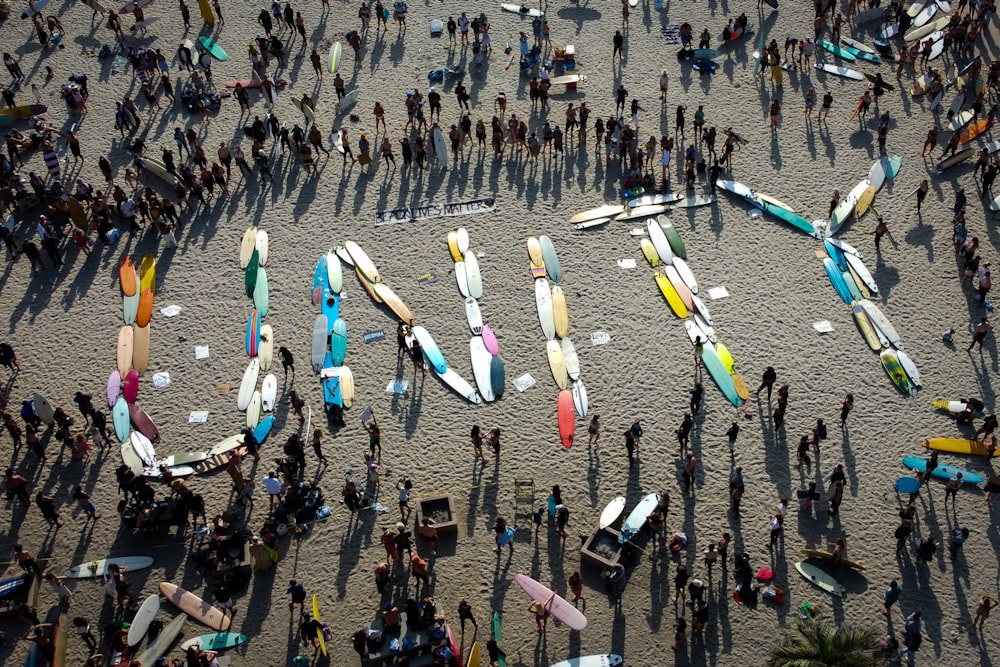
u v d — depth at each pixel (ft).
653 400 128.47
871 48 189.78
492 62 191.52
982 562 109.40
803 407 126.82
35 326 141.69
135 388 132.46
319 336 138.72
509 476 120.26
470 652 103.45
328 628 102.63
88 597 109.50
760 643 103.60
